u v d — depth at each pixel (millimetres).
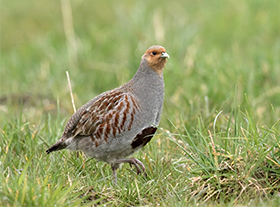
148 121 8844
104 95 8930
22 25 22781
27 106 14250
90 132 8797
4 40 21703
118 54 17188
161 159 9344
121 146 8789
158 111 9094
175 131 10648
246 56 17078
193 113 11320
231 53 17297
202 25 20234
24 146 9641
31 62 18500
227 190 8008
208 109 11414
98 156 8945
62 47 18656
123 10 21094
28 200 6902
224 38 19188
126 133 8711
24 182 7141
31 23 22781
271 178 8117
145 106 8805
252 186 7918
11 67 18156
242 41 18906
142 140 8938
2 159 8867
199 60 15797
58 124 10922
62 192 7375
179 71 14781
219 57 16281
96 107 8781
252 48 17328
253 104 12305
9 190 7098
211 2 22891
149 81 8922
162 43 16688
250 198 7770
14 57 18688
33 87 15617
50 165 8648
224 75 14453
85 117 8852
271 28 19438
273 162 8078
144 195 8070
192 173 8430
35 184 7504
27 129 10297
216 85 13773
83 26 21016
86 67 16625
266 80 14523
